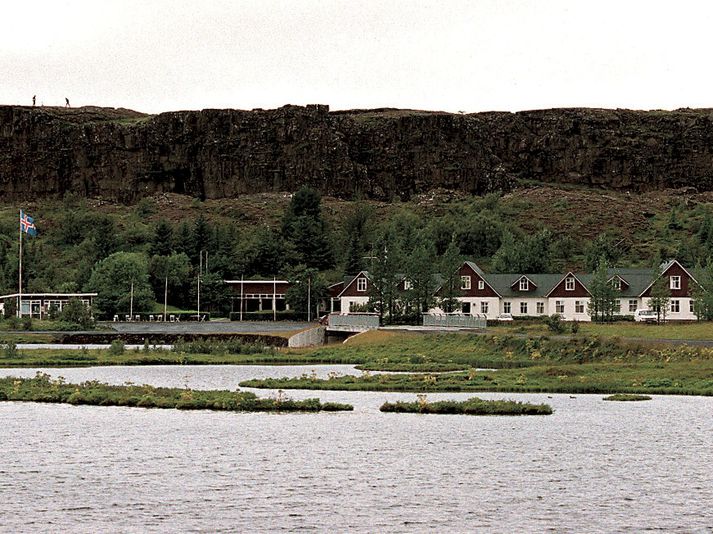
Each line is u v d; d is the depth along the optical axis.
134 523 79.44
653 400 140.00
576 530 77.94
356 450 104.19
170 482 91.19
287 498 86.19
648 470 95.62
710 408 131.88
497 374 163.88
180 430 115.25
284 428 116.56
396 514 81.75
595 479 92.38
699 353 173.25
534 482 91.31
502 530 77.94
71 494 87.19
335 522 79.75
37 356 199.12
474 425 118.88
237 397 134.50
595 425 118.31
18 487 89.31
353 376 162.12
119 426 117.75
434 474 94.19
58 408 132.25
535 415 126.31
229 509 83.06
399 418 123.94
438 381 156.75
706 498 86.19
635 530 77.94
